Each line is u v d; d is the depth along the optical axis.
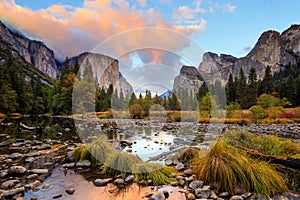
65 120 18.00
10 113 29.02
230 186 2.85
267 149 4.39
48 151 5.15
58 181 3.22
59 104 29.08
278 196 2.72
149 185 3.12
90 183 3.16
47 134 8.29
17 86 35.28
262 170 3.06
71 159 4.21
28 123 14.20
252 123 15.39
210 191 2.81
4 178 3.30
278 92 32.91
